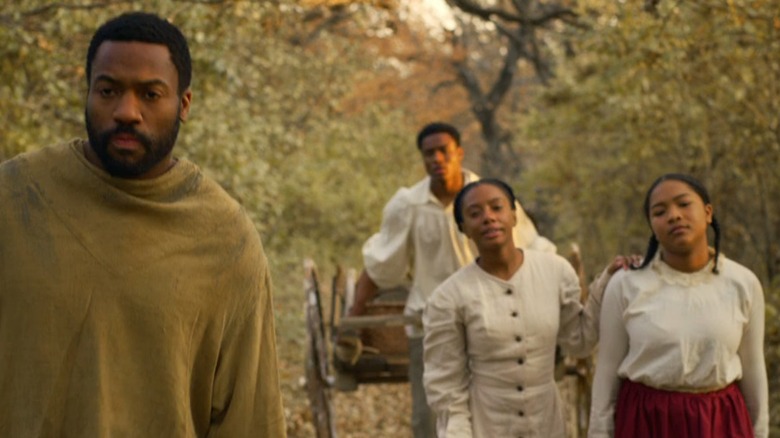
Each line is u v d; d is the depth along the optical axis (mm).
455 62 25297
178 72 2305
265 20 8133
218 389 2471
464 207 4395
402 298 6945
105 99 2252
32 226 2262
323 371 6570
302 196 13297
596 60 10977
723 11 7875
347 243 14406
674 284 4008
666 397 3967
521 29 21844
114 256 2281
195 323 2367
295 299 12758
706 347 3928
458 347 4383
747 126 9625
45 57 6660
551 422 4359
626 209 14000
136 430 2311
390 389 10758
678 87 9641
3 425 2262
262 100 11234
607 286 4152
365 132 15508
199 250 2367
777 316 8086
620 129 12383
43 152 2330
